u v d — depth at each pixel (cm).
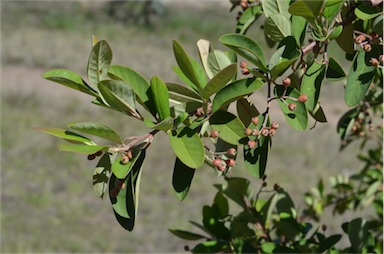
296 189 571
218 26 1273
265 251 123
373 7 93
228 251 126
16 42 1047
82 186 568
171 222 511
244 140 86
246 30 119
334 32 88
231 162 86
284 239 135
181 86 85
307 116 87
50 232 476
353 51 102
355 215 453
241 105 93
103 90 80
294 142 683
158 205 541
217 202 129
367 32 105
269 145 89
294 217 132
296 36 89
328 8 87
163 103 83
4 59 967
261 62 86
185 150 80
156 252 462
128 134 729
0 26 1139
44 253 440
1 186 554
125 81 83
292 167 626
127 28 1259
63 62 997
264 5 93
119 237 481
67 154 627
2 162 601
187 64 82
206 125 92
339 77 91
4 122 694
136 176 81
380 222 161
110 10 1304
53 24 1210
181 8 1370
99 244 464
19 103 772
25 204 521
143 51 1113
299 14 85
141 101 83
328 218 455
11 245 445
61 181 577
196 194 562
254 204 127
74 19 1249
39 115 746
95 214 516
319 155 655
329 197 186
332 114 697
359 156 183
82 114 766
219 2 1384
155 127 79
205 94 82
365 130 176
